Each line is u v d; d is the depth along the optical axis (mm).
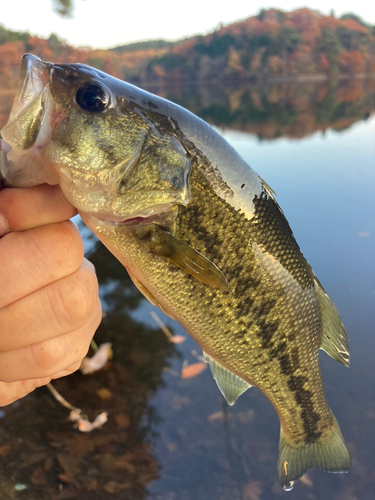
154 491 234
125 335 359
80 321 151
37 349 149
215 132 182
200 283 183
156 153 166
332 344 224
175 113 174
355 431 260
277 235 194
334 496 231
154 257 179
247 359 202
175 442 261
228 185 180
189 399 291
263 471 245
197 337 197
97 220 172
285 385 216
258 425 271
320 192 637
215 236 179
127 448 256
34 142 141
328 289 391
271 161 833
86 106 152
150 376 311
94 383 306
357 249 460
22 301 141
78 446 258
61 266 143
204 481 239
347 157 842
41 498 229
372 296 377
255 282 190
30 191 141
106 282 444
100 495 232
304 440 236
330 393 286
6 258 137
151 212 169
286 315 201
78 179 152
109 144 156
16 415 279
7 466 245
